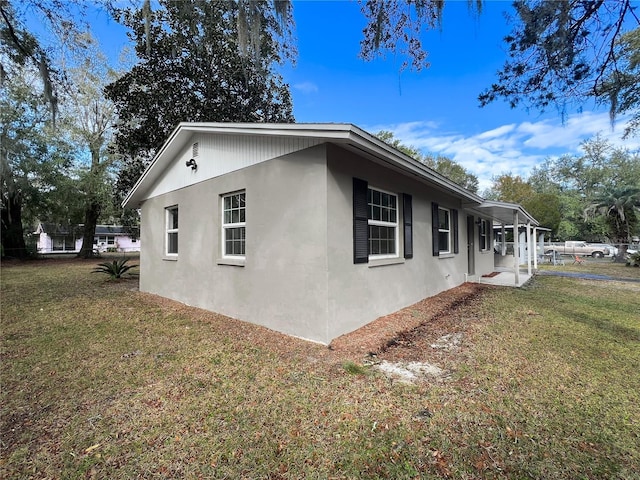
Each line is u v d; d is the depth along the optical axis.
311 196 4.41
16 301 7.62
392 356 3.96
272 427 2.53
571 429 2.46
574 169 33.34
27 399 3.03
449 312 6.21
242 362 3.82
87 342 4.66
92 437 2.44
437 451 2.23
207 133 6.51
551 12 3.93
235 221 6.01
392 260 5.82
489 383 3.21
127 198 9.43
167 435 2.45
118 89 11.38
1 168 15.93
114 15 8.09
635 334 4.82
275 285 4.97
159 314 6.29
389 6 4.59
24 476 2.06
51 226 28.53
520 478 1.98
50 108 6.64
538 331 4.96
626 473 2.01
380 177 5.51
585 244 24.86
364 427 2.50
